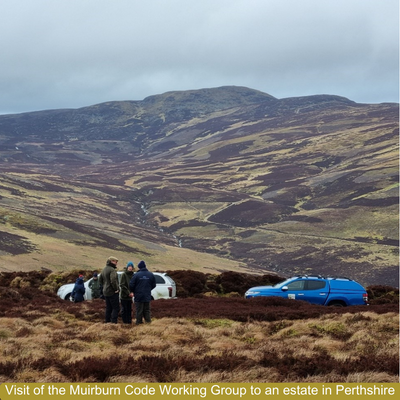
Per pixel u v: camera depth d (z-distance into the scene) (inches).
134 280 820.0
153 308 1015.6
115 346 629.9
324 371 485.4
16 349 573.9
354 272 6033.5
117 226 7696.9
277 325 789.2
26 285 1644.9
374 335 682.8
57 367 495.5
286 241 7490.2
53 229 5876.0
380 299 1467.8
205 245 7480.3
